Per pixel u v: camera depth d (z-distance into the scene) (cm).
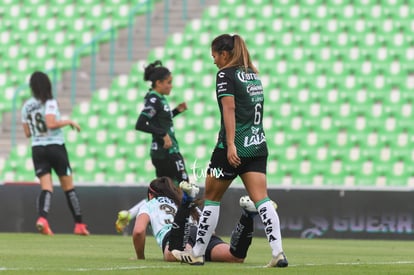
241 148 2616
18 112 8094
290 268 2619
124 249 3822
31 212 5809
